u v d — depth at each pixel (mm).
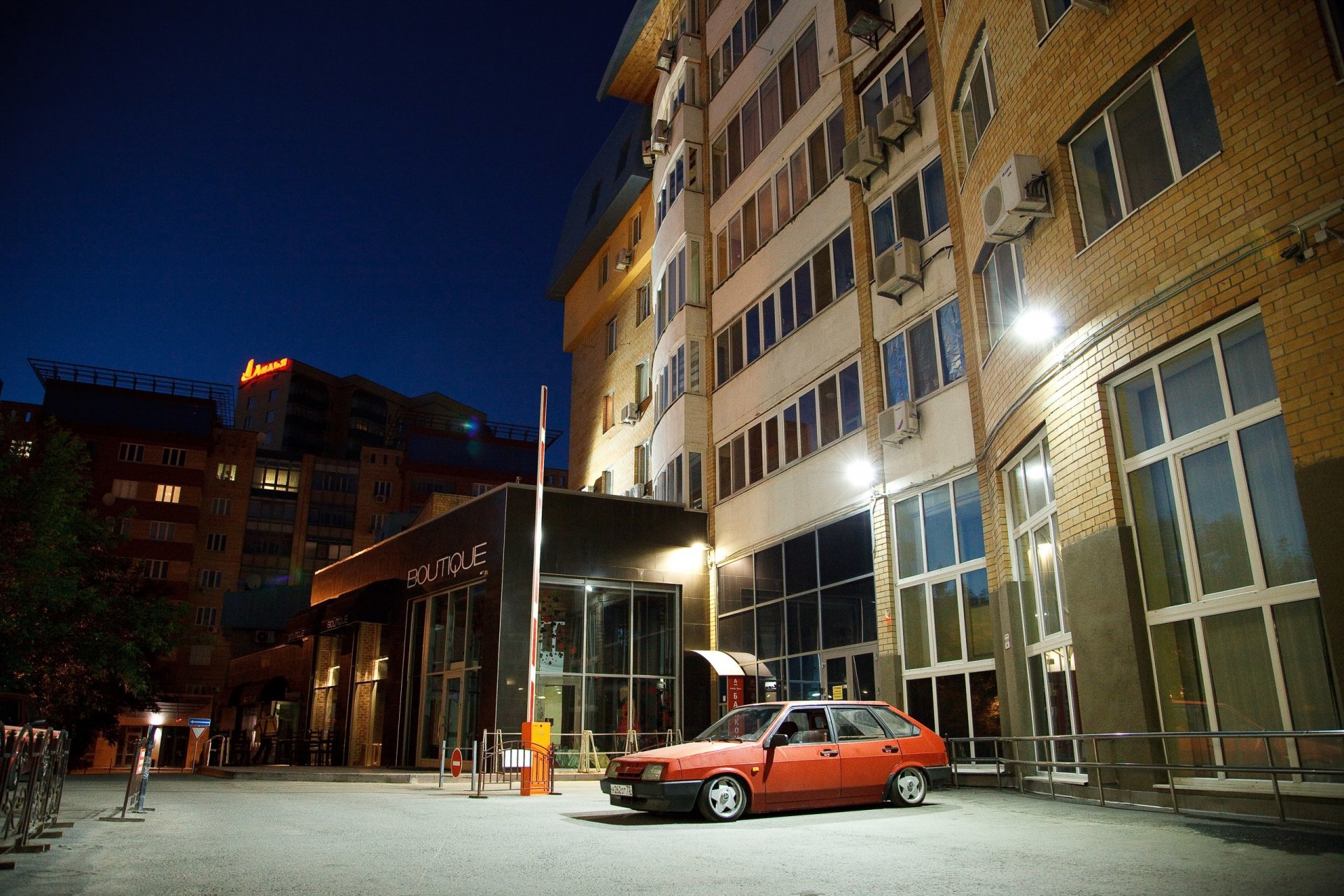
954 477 16375
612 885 6203
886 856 7281
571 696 22516
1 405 64312
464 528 24516
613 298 36219
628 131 36219
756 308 24156
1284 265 8523
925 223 17938
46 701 28812
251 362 113500
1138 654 9953
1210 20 9484
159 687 42969
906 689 17125
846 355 20125
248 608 64500
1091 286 11125
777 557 21922
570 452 39906
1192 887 5684
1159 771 9703
